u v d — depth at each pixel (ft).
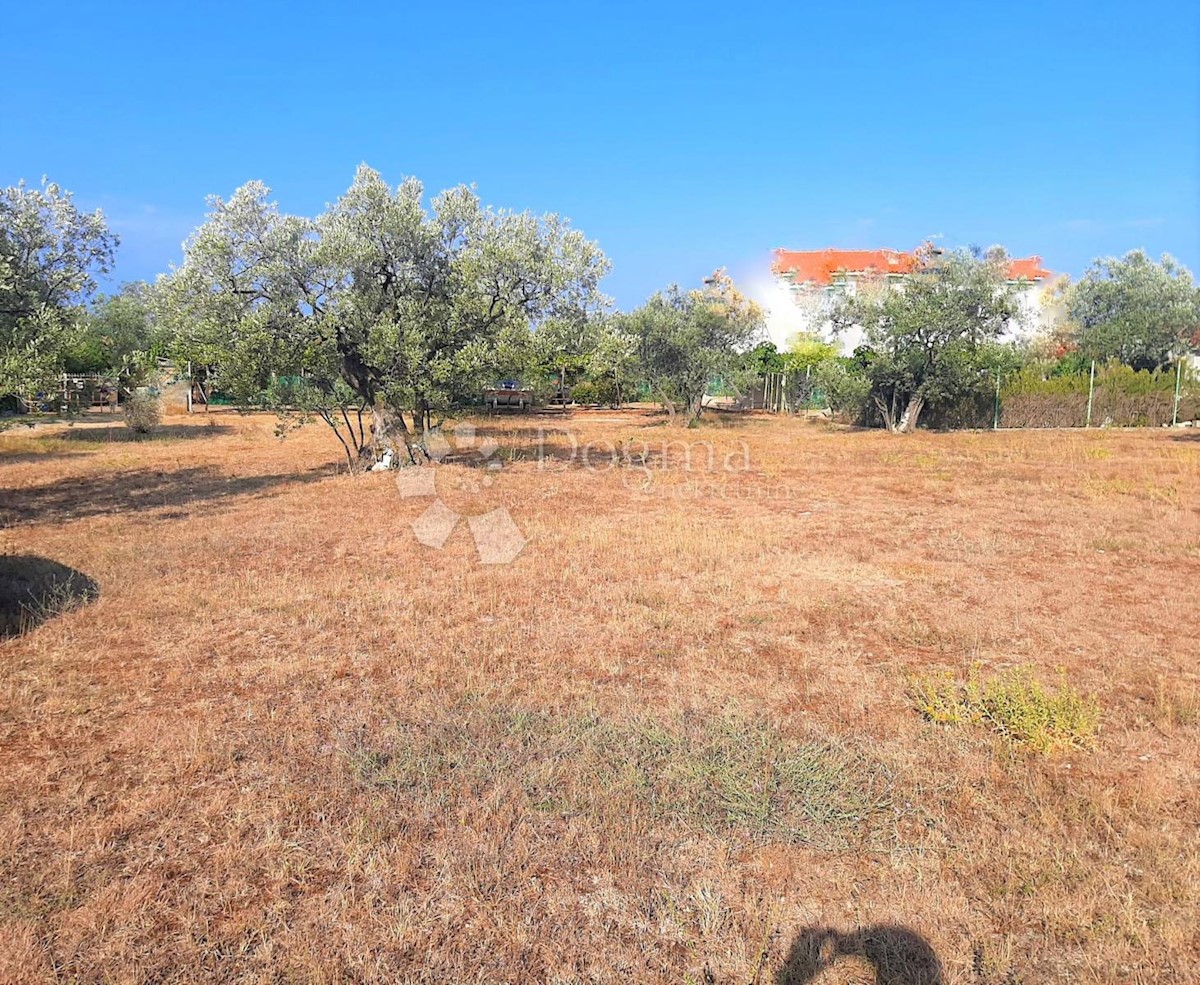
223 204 40.11
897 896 9.22
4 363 29.53
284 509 34.94
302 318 41.78
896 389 78.64
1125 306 108.47
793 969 8.18
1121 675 15.62
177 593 21.52
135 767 12.31
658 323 79.56
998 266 90.43
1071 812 10.76
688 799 11.18
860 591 21.70
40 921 8.85
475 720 13.79
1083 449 57.36
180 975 8.13
